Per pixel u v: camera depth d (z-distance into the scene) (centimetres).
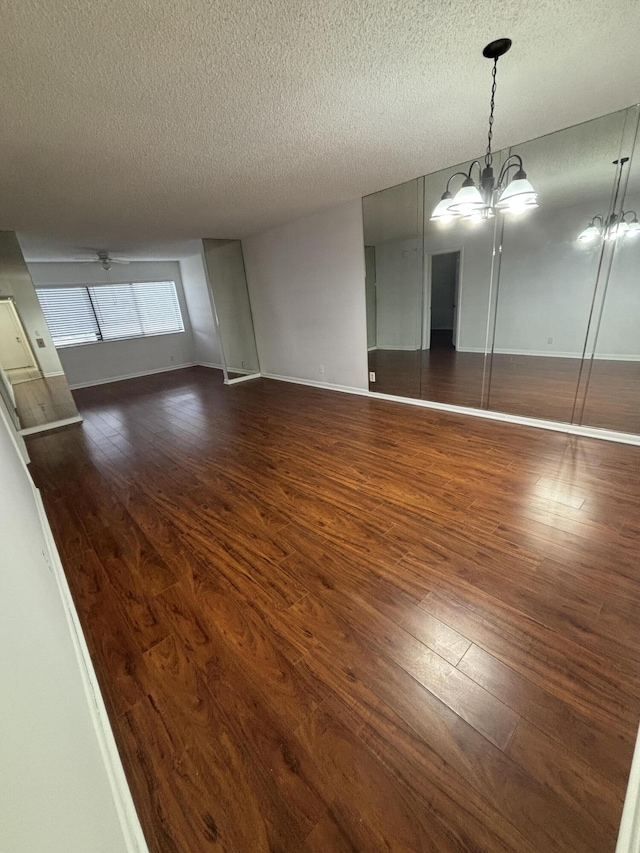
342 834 90
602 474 242
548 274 320
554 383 332
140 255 636
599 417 310
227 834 92
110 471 315
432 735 108
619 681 119
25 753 44
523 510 211
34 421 443
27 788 41
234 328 613
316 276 486
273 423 405
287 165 275
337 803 96
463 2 130
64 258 591
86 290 661
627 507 206
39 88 155
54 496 277
